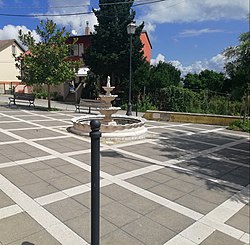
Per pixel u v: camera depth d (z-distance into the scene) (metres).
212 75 31.69
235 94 12.80
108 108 10.97
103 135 9.41
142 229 3.82
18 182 5.21
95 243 2.60
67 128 11.34
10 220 3.83
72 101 26.83
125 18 22.48
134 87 22.11
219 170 6.73
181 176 6.11
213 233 3.84
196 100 19.75
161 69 27.22
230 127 13.55
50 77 17.12
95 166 2.49
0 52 36.91
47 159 6.75
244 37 9.02
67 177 5.58
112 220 4.02
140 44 22.52
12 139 8.80
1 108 17.95
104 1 22.89
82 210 4.21
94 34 23.20
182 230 3.86
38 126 11.59
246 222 4.21
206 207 4.63
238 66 9.72
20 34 17.45
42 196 4.64
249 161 7.70
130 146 8.72
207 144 9.73
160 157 7.59
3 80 37.66
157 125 14.05
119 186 5.29
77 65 18.45
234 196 5.17
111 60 21.89
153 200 4.76
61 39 17.70
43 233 3.57
